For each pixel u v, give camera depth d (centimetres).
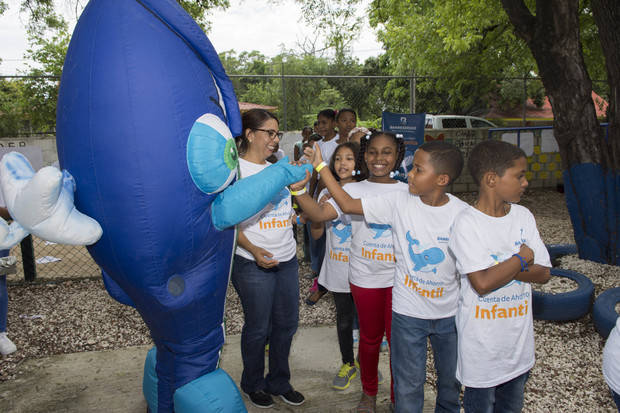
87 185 165
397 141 269
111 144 161
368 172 315
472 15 1082
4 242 160
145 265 172
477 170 201
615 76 526
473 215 204
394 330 236
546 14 522
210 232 185
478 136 1138
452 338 232
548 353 362
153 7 172
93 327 437
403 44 1358
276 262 255
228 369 347
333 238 302
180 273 184
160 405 208
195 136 170
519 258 191
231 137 187
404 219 231
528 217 209
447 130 1127
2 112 921
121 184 162
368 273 262
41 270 638
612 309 373
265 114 257
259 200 190
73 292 538
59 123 173
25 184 152
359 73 2061
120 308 485
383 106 1641
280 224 267
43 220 153
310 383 324
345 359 316
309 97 1581
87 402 307
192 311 189
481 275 193
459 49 1136
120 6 169
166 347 200
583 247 557
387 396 305
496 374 203
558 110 546
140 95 162
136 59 163
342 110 534
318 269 472
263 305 267
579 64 530
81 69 166
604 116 1359
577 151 541
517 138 1129
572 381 323
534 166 1156
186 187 170
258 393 294
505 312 202
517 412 217
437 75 1277
